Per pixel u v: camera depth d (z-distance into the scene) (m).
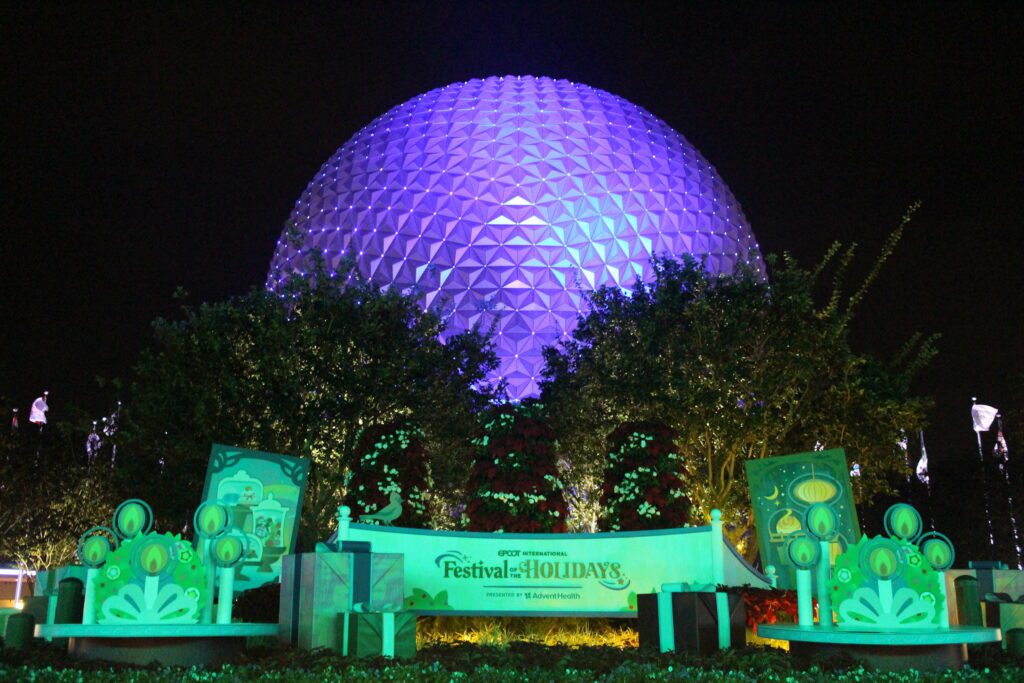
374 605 12.25
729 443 23.86
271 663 10.91
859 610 11.16
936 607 11.07
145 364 25.66
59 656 11.50
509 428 18.53
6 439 37.09
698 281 26.11
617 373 25.67
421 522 18.91
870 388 24.05
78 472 37.97
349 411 24.84
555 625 15.71
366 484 18.91
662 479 18.47
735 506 24.03
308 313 26.39
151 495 25.52
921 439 44.88
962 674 10.09
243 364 25.38
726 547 15.82
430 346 27.69
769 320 24.72
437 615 15.34
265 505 16.80
